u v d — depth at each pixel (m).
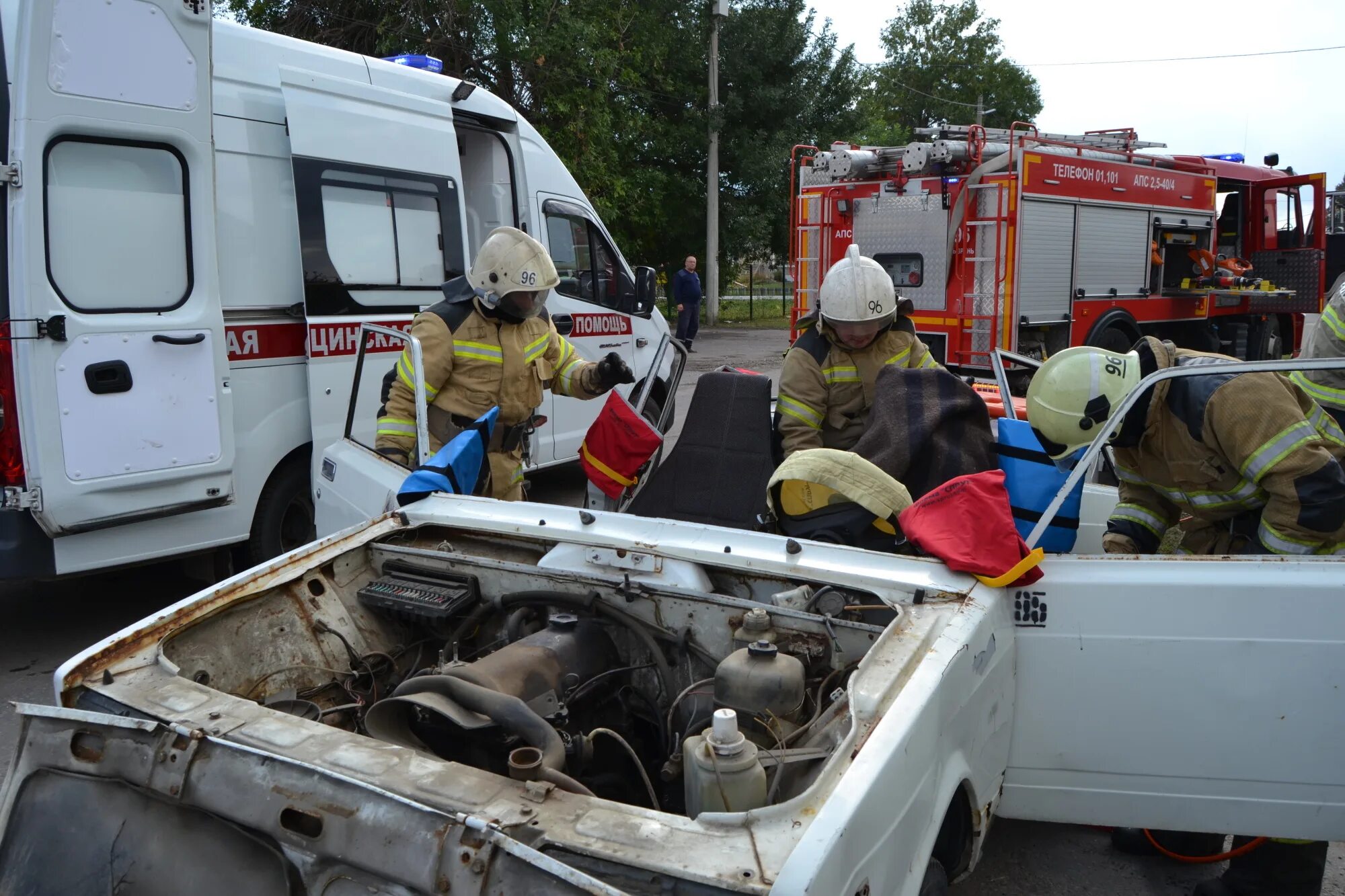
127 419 4.50
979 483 2.61
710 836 1.69
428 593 2.86
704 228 26.45
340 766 1.90
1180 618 2.51
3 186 4.11
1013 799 2.66
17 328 4.16
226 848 1.94
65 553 4.49
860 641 2.38
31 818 2.07
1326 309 3.33
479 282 4.20
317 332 5.41
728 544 2.70
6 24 4.17
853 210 10.07
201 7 4.56
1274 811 2.55
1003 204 9.03
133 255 4.51
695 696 2.46
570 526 2.91
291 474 5.57
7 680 4.59
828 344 3.79
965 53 45.12
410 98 5.98
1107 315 10.20
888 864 1.84
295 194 5.27
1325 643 2.47
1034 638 2.57
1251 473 2.81
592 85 18.19
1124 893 3.18
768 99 25.22
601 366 4.42
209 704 2.14
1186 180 11.23
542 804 1.80
